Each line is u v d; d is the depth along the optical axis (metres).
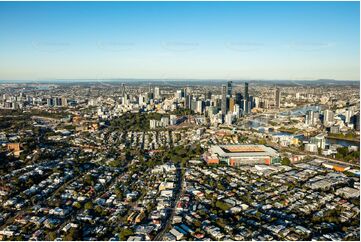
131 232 197.25
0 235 198.38
